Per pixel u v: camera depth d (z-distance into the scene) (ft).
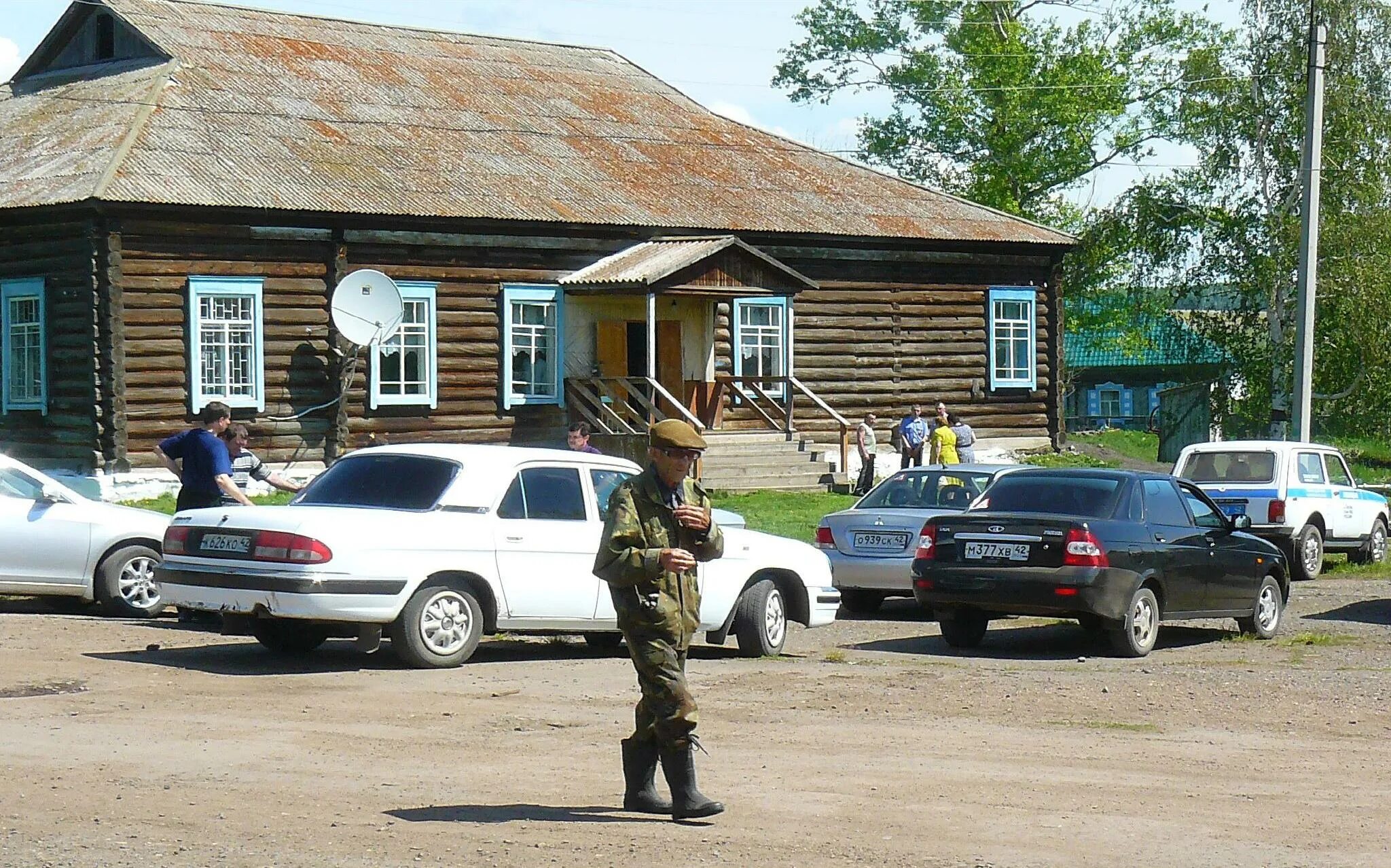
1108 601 46.24
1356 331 144.87
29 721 32.86
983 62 172.24
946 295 121.39
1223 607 50.88
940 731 33.63
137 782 27.25
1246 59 156.15
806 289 106.73
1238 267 156.35
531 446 103.86
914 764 29.94
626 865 22.11
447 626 41.63
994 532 47.32
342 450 96.58
